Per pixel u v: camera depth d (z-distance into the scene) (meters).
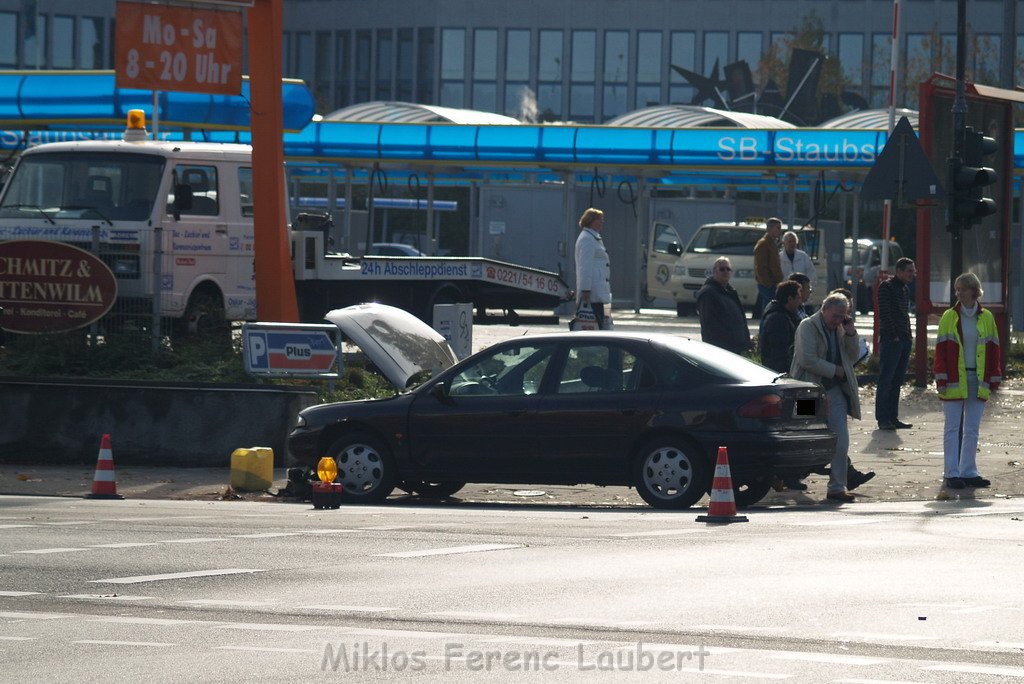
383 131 121.38
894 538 34.66
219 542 33.78
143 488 45.56
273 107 65.56
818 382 43.22
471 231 148.25
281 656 21.95
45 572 29.47
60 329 59.31
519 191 136.12
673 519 38.47
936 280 70.81
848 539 34.44
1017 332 104.81
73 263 59.22
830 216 184.12
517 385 42.28
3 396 50.97
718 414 40.44
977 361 44.88
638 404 41.06
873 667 21.23
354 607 25.78
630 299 142.38
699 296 56.62
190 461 50.12
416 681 20.41
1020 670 21.08
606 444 41.22
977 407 45.00
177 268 65.94
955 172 57.38
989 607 25.81
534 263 136.12
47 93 98.00
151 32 63.28
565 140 120.31
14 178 67.12
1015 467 48.88
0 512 39.78
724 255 124.25
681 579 28.66
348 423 43.56
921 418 61.19
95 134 109.19
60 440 50.75
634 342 41.78
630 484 41.31
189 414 50.16
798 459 40.72
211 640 23.09
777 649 22.42
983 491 44.56
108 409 50.56
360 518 38.75
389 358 60.69
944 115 71.00
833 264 127.81
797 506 42.06
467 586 27.88
